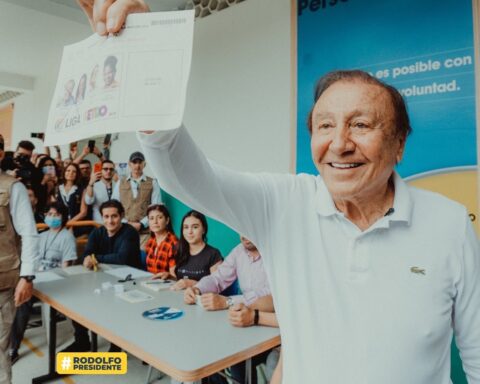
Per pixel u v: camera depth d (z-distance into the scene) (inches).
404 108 24.1
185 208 130.2
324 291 24.3
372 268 23.8
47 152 206.4
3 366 66.7
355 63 85.5
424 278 23.5
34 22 147.2
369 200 24.6
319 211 25.6
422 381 23.1
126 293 74.5
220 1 118.8
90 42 20.1
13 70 210.1
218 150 120.6
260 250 27.4
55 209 111.2
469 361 27.4
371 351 22.9
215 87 121.4
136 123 17.6
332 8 90.0
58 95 20.8
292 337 24.9
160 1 128.6
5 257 66.1
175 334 53.3
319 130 23.8
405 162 77.1
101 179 146.0
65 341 108.0
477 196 68.8
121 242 108.9
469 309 25.1
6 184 66.5
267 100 105.8
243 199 25.8
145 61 18.3
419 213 25.1
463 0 70.7
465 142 70.2
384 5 81.2
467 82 70.1
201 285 78.6
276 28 103.1
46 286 80.7
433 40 74.3
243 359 48.0
